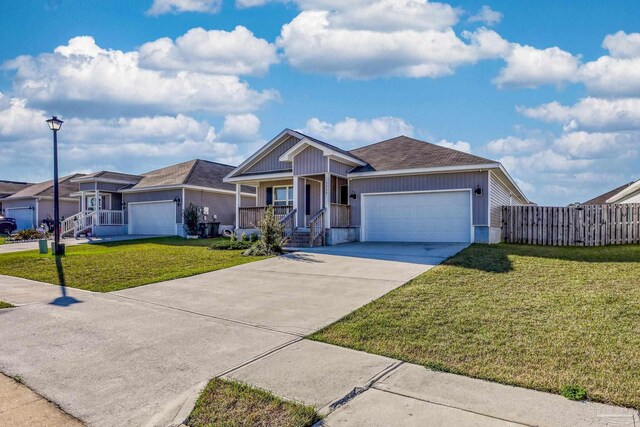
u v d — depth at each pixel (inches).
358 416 131.6
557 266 372.8
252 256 534.6
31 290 353.4
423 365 172.7
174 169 1111.0
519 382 152.9
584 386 147.1
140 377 167.6
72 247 739.4
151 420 134.3
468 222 615.8
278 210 774.5
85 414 139.3
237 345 203.9
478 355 180.2
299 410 135.6
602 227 578.2
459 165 612.4
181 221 964.0
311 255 524.4
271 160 797.9
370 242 673.6
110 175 1071.0
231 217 1088.8
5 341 214.2
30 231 984.3
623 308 236.1
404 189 662.5
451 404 137.9
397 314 245.3
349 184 714.2
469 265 391.2
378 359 181.2
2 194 1462.8
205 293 328.8
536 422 124.9
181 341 211.0
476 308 249.4
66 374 171.8
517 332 205.6
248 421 130.7
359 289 323.6
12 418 137.2
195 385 158.9
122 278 403.9
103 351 197.9
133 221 1067.9
